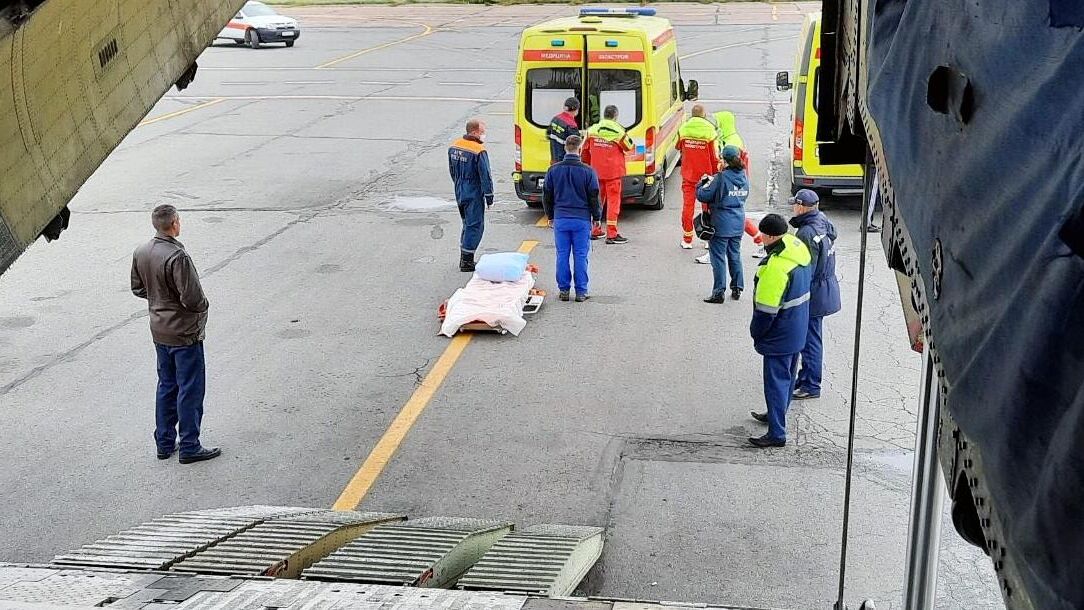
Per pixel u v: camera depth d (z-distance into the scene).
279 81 29.05
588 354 9.88
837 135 3.80
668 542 6.63
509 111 23.69
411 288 12.01
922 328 2.00
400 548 5.18
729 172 10.84
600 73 14.41
